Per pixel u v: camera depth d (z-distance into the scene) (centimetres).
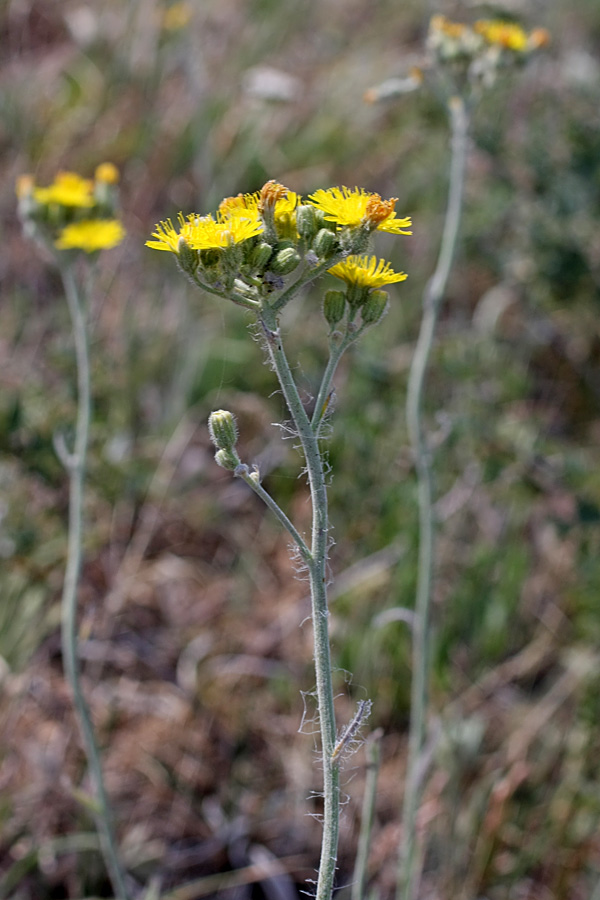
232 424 40
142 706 60
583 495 64
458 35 55
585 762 55
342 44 116
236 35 113
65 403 69
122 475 71
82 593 65
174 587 68
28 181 53
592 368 81
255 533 72
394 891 54
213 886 54
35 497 67
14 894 53
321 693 40
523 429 73
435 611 63
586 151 80
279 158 98
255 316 41
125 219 94
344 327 41
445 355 76
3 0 116
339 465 72
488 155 84
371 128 100
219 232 40
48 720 58
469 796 56
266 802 56
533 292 81
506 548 66
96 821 53
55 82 107
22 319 82
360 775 57
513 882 53
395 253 89
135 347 81
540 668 62
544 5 104
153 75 104
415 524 65
